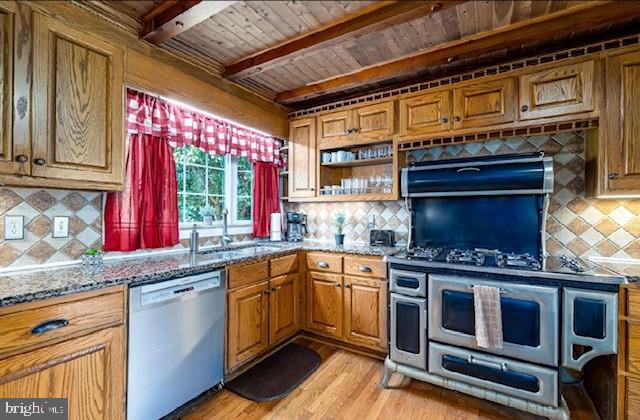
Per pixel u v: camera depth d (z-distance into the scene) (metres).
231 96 2.45
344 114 2.75
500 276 1.74
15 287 1.25
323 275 2.64
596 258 2.04
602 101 1.76
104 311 1.39
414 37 1.91
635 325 1.47
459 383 1.83
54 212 1.71
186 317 1.75
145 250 2.14
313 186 2.93
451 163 2.14
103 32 1.62
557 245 2.15
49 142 1.40
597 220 2.05
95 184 1.57
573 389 2.01
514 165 1.92
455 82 2.23
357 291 2.45
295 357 2.44
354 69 2.36
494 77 2.08
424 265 1.96
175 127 2.25
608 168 1.74
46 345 1.21
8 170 1.28
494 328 1.69
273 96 2.85
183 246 2.43
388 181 2.67
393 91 2.50
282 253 2.54
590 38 1.92
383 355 2.42
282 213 3.43
